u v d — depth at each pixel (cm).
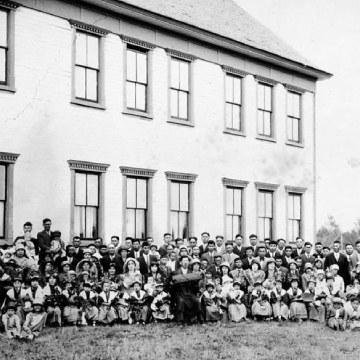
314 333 1648
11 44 1950
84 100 2159
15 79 1956
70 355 1278
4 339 1428
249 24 3047
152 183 2366
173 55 2469
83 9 2147
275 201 2917
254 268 1952
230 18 2938
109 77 2234
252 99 2831
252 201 2800
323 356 1346
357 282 1972
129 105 2317
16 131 1953
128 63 2317
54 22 2064
